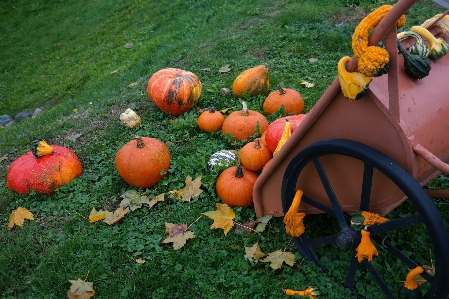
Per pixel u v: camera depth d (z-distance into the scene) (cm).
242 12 932
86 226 362
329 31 731
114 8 1373
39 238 352
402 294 249
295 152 283
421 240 320
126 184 412
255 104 522
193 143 462
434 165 218
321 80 595
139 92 630
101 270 315
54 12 1499
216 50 750
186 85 508
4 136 629
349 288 283
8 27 1462
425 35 267
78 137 514
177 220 360
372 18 209
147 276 306
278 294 284
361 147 235
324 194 286
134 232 350
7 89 1106
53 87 1041
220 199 375
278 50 703
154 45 966
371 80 217
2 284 310
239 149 435
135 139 399
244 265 308
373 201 258
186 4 1189
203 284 296
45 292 302
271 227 342
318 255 314
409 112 236
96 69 1030
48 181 397
